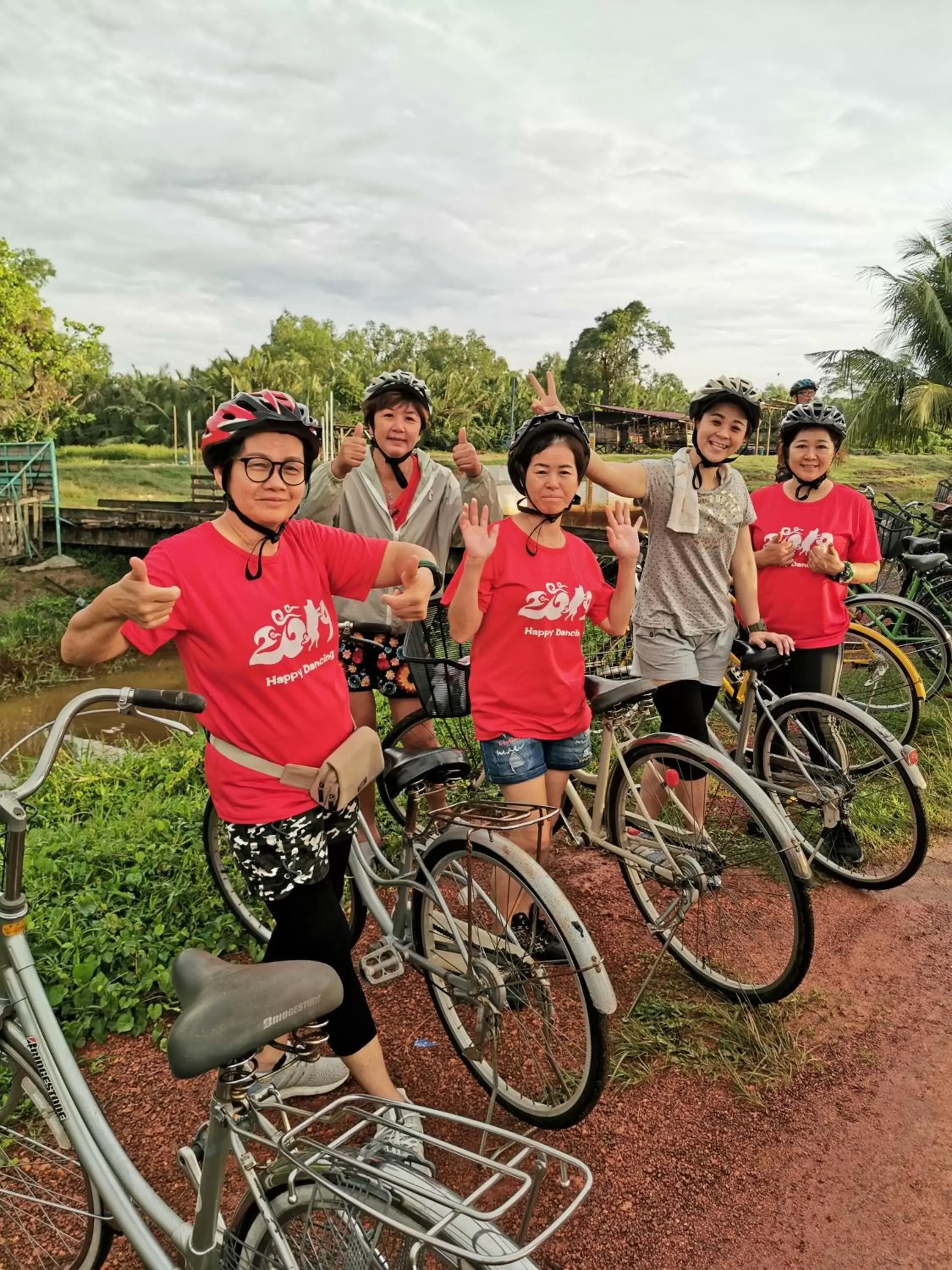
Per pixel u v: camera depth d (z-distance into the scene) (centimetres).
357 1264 128
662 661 326
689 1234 204
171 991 296
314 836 205
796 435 385
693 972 297
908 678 509
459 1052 254
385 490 336
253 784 199
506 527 259
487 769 272
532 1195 123
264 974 130
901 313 1467
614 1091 248
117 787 515
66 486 2805
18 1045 186
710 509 317
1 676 1225
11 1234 206
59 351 2475
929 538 802
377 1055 217
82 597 1565
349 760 201
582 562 267
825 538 372
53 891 360
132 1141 234
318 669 203
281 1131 189
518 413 4334
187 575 183
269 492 184
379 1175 127
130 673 1258
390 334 6725
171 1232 166
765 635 364
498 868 241
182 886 355
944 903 353
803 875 262
